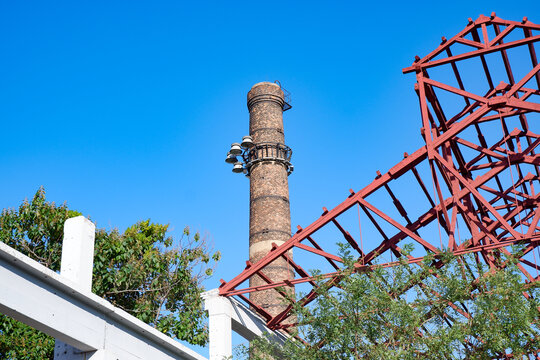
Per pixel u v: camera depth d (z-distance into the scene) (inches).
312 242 825.5
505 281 601.6
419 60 796.6
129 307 1023.6
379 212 773.3
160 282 1045.8
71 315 424.2
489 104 753.0
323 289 668.1
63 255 463.2
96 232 1027.9
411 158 780.6
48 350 919.7
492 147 890.1
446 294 614.2
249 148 1454.2
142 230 1114.7
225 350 738.8
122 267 1007.6
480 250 713.6
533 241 708.0
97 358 438.0
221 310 761.6
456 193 761.0
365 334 628.7
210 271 1100.5
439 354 585.6
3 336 887.7
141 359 481.4
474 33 804.0
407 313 610.5
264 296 1248.8
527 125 897.5
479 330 588.1
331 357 636.7
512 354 595.5
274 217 1360.7
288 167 1470.2
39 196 1055.6
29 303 393.4
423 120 767.1
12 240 1023.6
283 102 1540.4
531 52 773.9
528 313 584.7
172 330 1027.9
